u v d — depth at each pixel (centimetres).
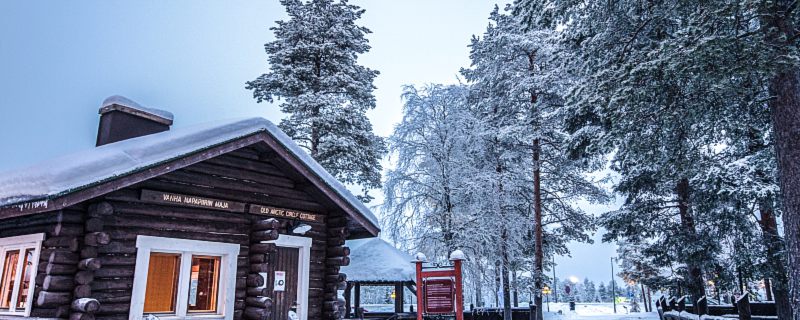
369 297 4850
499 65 2438
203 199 1004
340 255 1215
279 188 1152
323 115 2328
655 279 2598
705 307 1853
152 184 945
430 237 2052
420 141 2164
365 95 2609
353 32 2661
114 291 875
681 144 1412
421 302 1324
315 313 1184
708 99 1273
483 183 2089
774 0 1075
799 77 1107
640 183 2159
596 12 1505
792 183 1062
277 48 2581
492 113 2533
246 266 1064
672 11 1302
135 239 912
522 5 1677
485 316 2548
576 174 2634
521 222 2197
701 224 2048
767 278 1775
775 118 1112
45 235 866
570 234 2722
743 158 1672
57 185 773
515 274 2262
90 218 848
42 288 831
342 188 1191
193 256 1012
